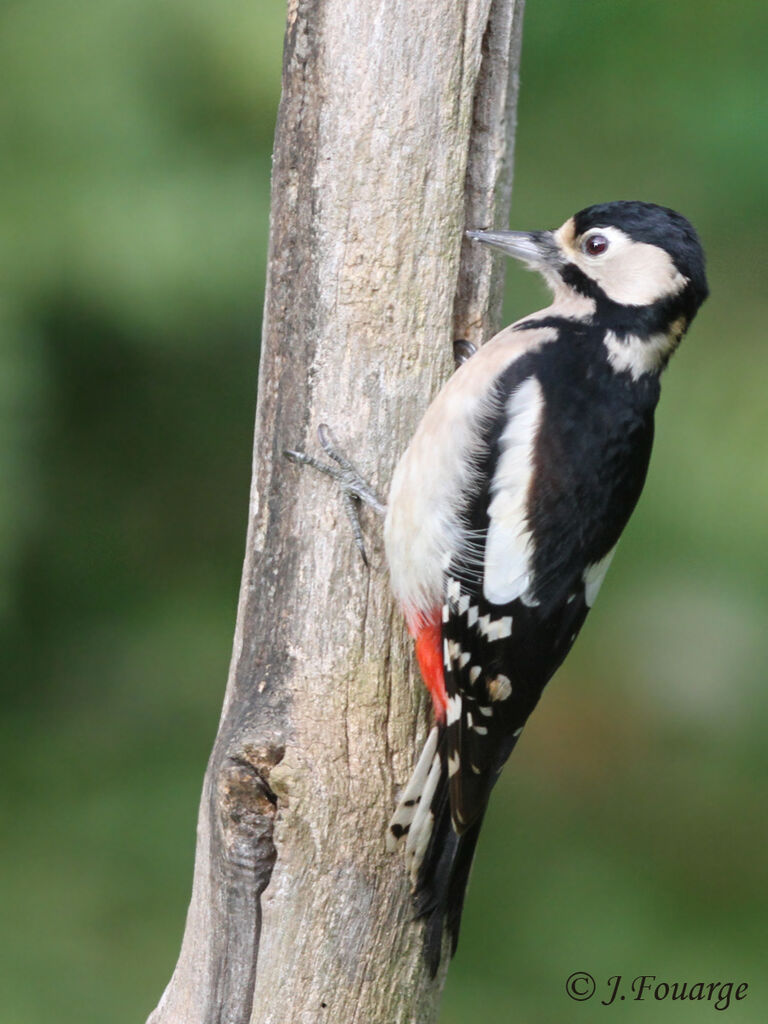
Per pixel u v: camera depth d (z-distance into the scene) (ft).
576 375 25.40
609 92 36.99
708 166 36.09
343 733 24.03
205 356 37.55
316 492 24.34
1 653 37.91
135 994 32.94
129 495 39.58
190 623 38.83
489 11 23.91
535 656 24.88
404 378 24.27
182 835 35.91
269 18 34.04
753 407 34.30
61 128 34.12
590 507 24.93
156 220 33.96
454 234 24.08
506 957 35.53
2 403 33.58
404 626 24.32
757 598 36.47
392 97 23.56
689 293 26.12
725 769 38.78
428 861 23.93
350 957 23.79
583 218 26.43
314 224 24.00
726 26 36.09
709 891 36.99
